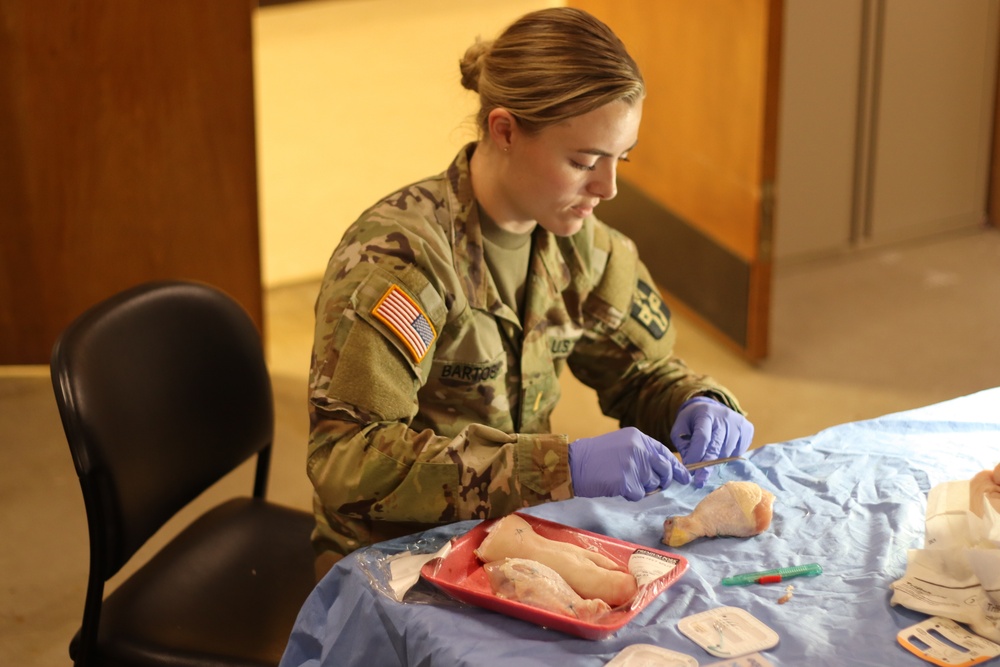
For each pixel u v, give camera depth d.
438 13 6.55
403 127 4.85
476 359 1.47
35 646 2.19
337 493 1.33
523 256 1.53
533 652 1.09
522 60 1.32
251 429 1.78
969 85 3.79
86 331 1.54
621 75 1.30
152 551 2.47
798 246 3.81
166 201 3.01
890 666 1.06
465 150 1.49
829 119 3.67
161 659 1.54
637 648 1.08
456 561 1.22
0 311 3.07
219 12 2.87
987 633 1.09
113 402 1.54
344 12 6.60
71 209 2.97
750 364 3.25
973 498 1.20
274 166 4.45
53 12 2.77
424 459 1.31
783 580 1.19
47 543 2.50
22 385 3.14
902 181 3.85
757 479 1.38
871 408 3.01
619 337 1.63
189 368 1.68
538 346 1.55
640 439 1.29
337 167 4.45
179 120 2.94
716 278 3.33
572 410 3.02
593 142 1.32
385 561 1.25
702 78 3.21
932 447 1.43
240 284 3.15
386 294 1.37
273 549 1.76
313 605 1.27
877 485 1.35
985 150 3.90
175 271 3.09
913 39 3.64
